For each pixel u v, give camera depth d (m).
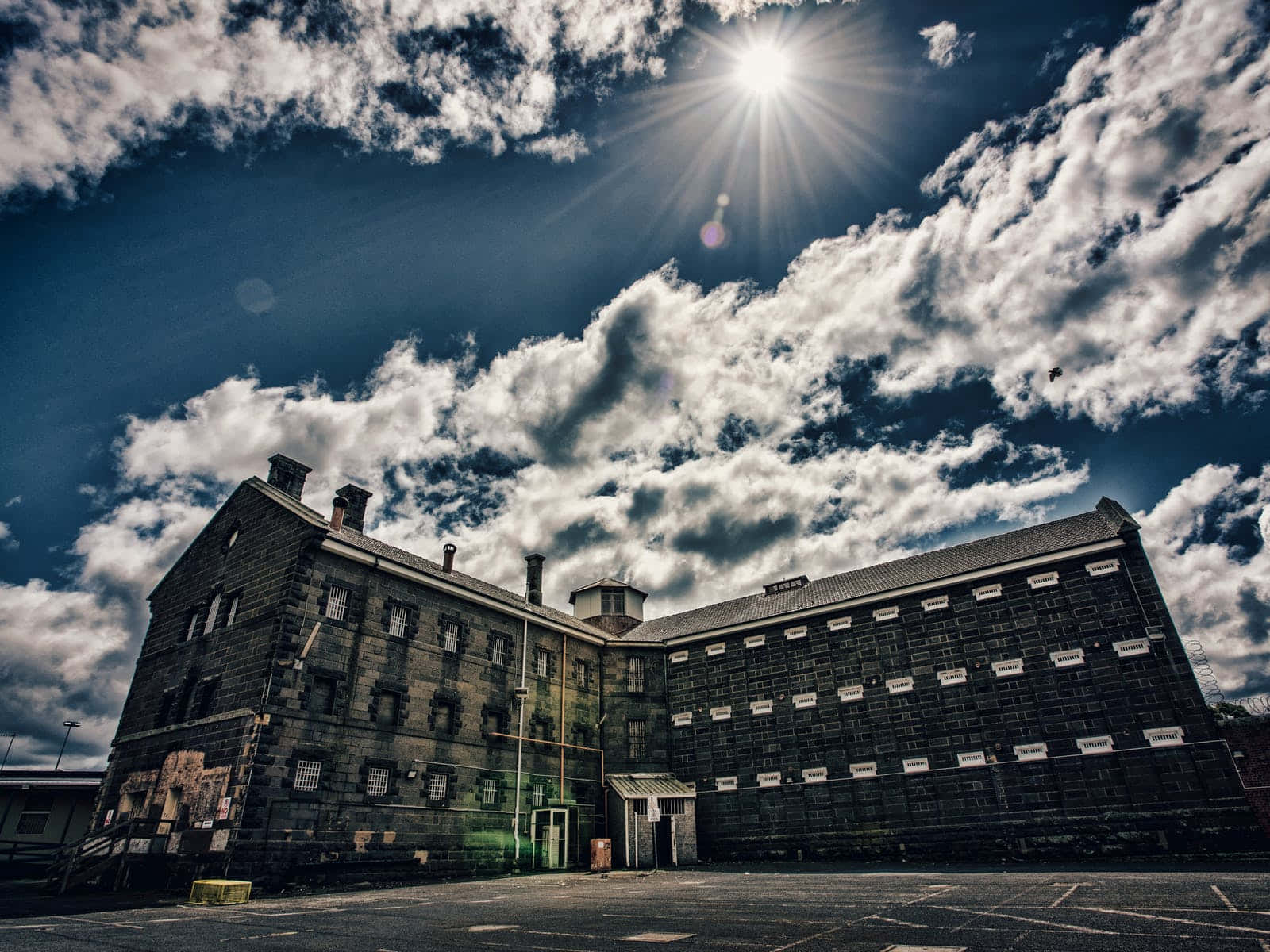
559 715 31.28
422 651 25.92
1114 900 10.54
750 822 29.61
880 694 28.50
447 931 9.59
